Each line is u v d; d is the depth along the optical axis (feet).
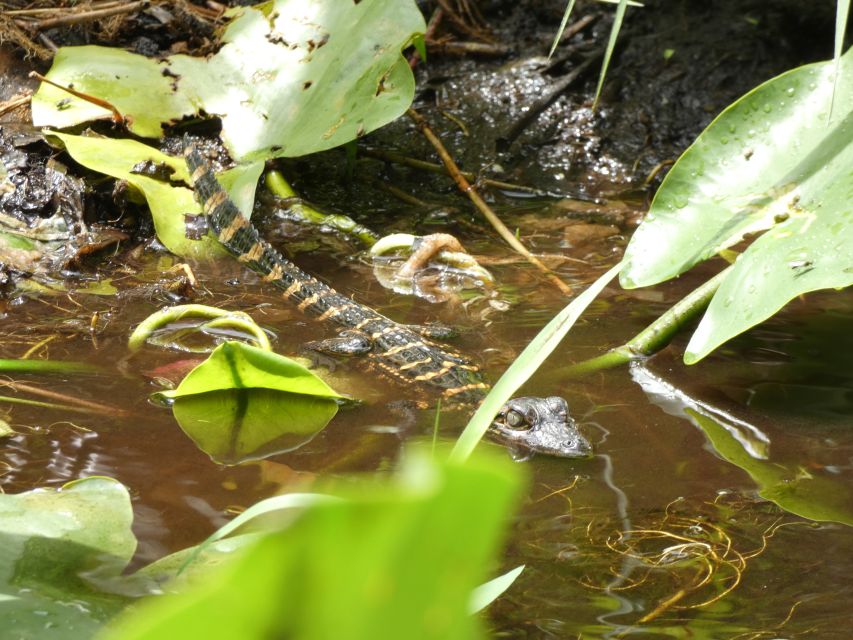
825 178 20.03
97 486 13.71
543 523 15.21
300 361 21.13
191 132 29.66
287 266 24.98
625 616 12.65
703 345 18.76
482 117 35.27
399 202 30.68
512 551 14.33
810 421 18.63
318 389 19.26
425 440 17.95
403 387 20.38
